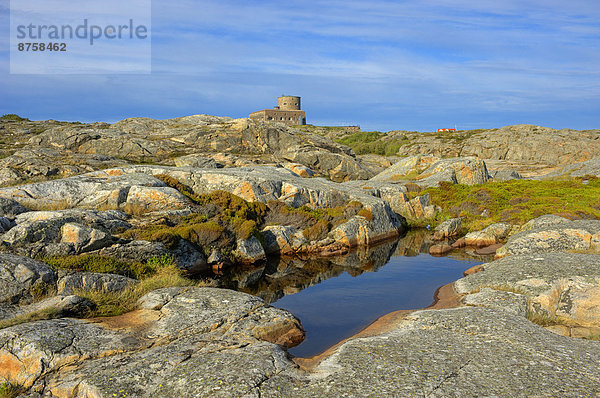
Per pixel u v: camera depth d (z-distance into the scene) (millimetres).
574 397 7770
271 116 160750
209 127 70188
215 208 26469
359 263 25172
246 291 19281
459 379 8594
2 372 9266
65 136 57312
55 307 12047
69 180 24312
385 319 14430
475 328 11711
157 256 19234
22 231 16172
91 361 9594
